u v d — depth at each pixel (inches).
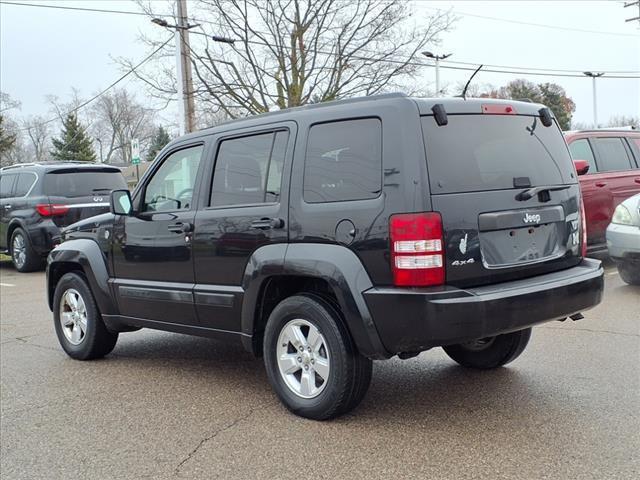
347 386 159.5
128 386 206.7
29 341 275.4
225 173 191.0
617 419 159.6
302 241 165.0
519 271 160.9
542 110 181.8
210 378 211.9
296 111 176.2
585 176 357.7
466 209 151.9
